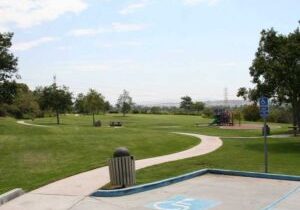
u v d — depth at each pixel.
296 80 26.72
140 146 26.22
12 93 48.88
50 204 10.75
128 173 12.93
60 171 16.14
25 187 12.94
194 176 14.84
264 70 28.34
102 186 12.85
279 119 68.44
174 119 81.94
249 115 73.81
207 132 43.34
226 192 12.39
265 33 29.08
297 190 12.62
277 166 18.30
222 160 20.11
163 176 15.25
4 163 18.36
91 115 97.25
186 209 10.54
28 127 42.94
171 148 26.12
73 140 27.86
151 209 10.48
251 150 25.30
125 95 121.50
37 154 21.42
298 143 29.95
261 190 12.66
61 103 64.12
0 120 51.25
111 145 25.94
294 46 26.59
